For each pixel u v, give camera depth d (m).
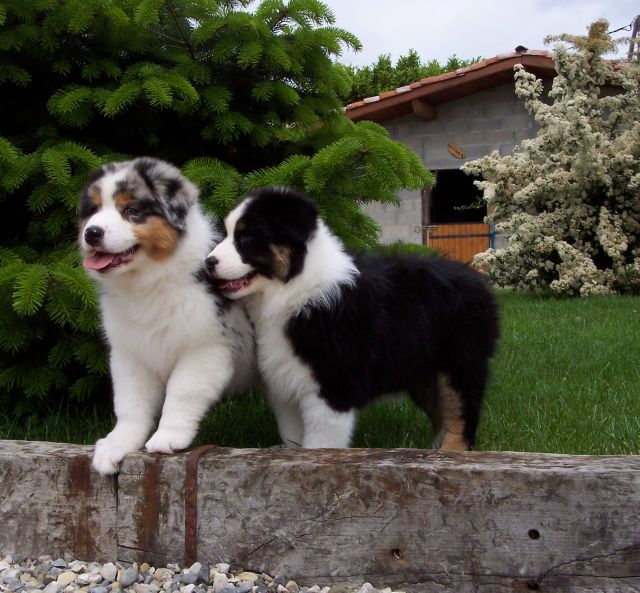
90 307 1.51
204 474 1.22
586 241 3.83
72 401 1.72
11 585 1.21
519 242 3.70
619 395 1.81
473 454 1.19
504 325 2.63
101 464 1.25
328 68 1.85
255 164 1.90
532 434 1.59
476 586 1.16
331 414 1.36
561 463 1.15
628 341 2.33
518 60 4.18
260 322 1.37
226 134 1.75
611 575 1.12
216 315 1.32
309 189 1.65
